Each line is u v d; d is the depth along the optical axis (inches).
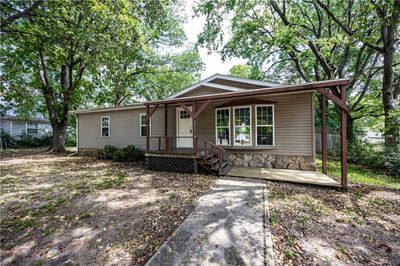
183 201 157.8
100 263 85.6
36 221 126.3
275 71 609.9
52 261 88.0
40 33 276.7
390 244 99.3
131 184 208.8
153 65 661.3
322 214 134.0
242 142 306.8
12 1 260.5
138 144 403.2
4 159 393.4
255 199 160.6
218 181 218.8
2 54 448.8
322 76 511.2
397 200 162.6
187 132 358.0
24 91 497.4
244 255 87.3
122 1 240.7
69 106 523.5
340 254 90.4
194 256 86.6
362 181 222.2
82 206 149.4
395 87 432.1
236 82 331.6
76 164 338.3
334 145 461.4
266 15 390.3
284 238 103.3
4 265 86.7
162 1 304.8
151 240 102.7
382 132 379.2
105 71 344.5
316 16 455.8
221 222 119.5
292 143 276.1
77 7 259.1
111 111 434.3
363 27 258.1
